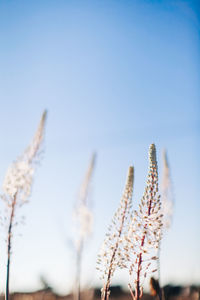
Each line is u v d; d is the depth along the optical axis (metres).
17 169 1.89
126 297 3.29
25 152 1.97
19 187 1.85
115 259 1.40
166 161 2.49
